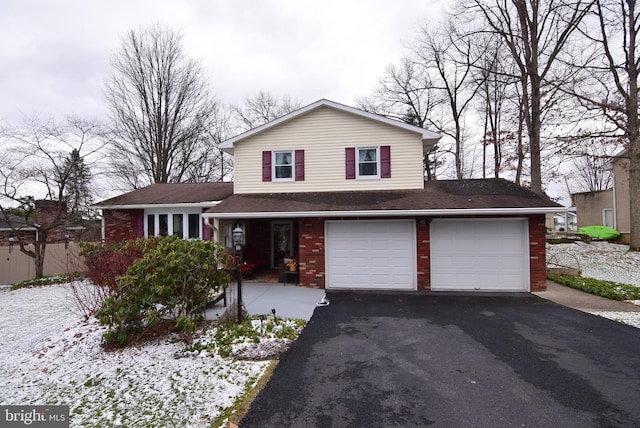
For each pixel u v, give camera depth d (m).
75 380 4.16
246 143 11.76
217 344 5.17
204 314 6.45
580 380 4.03
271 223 13.58
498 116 22.25
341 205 9.77
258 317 6.58
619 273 11.98
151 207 12.48
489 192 10.35
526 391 3.78
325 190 11.34
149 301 5.09
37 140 12.88
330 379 4.14
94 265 6.56
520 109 16.89
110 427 3.19
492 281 9.39
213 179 27.67
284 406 3.54
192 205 12.03
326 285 9.84
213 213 9.60
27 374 4.38
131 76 23.45
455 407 3.48
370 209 9.21
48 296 9.52
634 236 15.12
